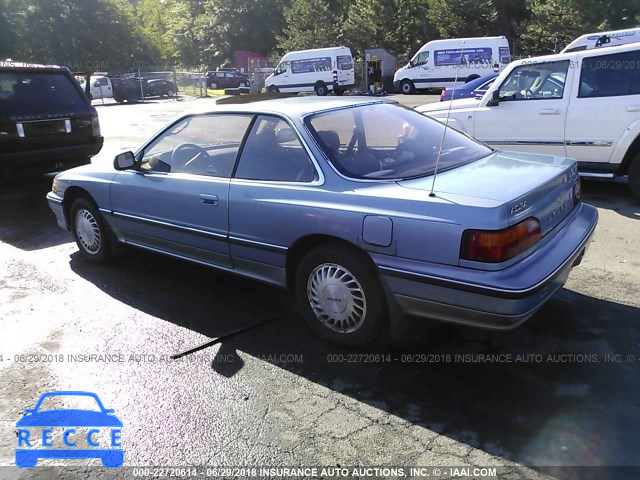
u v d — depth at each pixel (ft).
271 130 12.34
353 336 11.28
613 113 21.30
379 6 129.18
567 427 8.89
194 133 13.88
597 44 35.22
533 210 9.90
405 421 9.22
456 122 25.55
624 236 17.90
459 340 11.70
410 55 127.13
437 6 121.80
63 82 27.09
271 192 11.80
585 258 16.07
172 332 12.60
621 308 12.82
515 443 8.57
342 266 11.00
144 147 15.08
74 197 17.33
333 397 9.97
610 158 21.76
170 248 14.52
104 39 169.99
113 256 16.89
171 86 114.83
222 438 8.98
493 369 10.59
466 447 8.54
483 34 121.08
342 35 139.23
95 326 13.00
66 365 11.30
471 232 9.23
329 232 10.81
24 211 24.59
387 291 10.41
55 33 159.63
